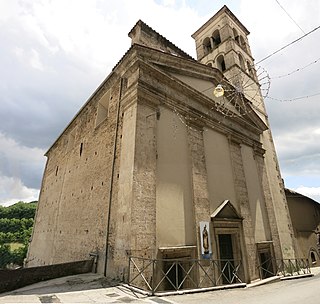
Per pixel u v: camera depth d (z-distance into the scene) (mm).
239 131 14367
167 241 7867
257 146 15516
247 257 10508
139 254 6887
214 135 12297
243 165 13539
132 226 7039
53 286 6422
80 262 8148
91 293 5754
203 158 10672
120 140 9391
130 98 9414
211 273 8523
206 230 9109
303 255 17531
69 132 17234
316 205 21703
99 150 11188
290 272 12859
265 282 9742
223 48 20453
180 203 8883
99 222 9141
